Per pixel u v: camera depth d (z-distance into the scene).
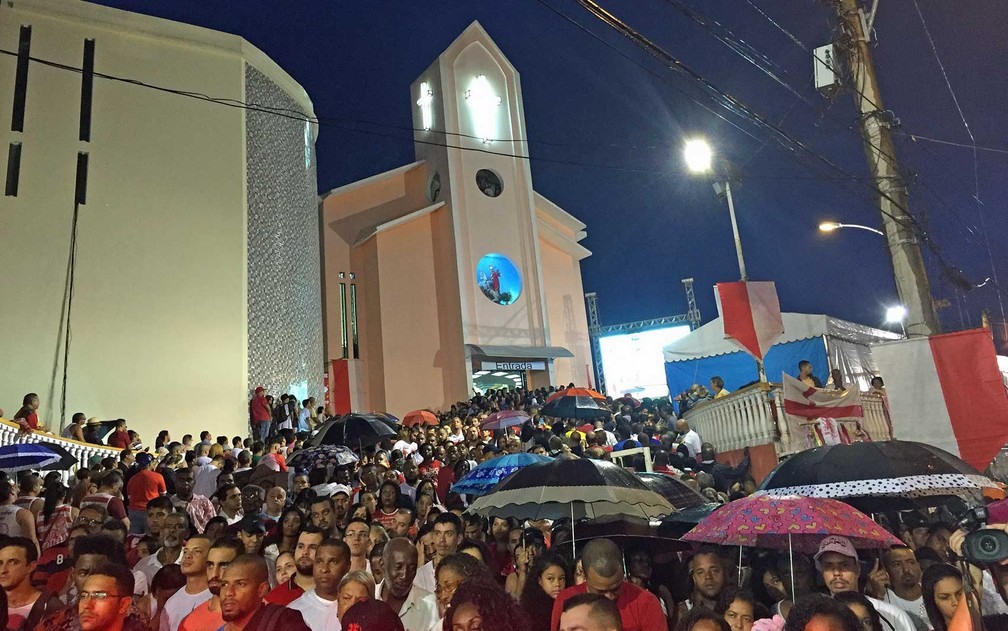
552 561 5.54
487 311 33.94
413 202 36.25
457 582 4.71
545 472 6.56
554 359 36.19
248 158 23.86
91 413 19.23
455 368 32.75
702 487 10.35
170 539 6.79
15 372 18.53
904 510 7.77
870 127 12.46
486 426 18.33
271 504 9.27
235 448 15.89
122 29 22.08
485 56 37.72
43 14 20.88
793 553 6.19
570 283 39.38
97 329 19.83
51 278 19.52
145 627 4.80
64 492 10.09
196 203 22.19
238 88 23.94
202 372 21.12
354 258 34.31
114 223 20.73
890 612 4.86
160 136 22.05
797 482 6.10
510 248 35.53
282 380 23.86
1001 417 8.28
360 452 14.63
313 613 5.20
